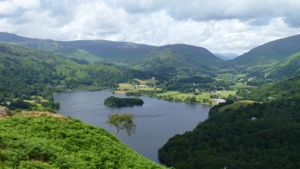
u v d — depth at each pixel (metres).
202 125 173.12
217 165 117.19
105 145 34.16
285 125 160.00
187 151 136.12
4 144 26.58
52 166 24.67
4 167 22.22
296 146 134.88
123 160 31.00
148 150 144.88
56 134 33.75
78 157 28.47
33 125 35.34
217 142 144.62
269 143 140.00
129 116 81.12
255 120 177.12
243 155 128.50
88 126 39.94
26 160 24.72
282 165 114.94
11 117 37.16
